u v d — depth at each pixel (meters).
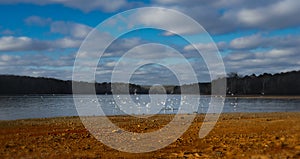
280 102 90.19
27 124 27.23
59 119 32.81
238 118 31.94
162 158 12.98
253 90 139.12
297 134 15.95
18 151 14.59
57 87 154.62
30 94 144.88
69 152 14.48
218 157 12.52
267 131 18.95
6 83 140.88
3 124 27.06
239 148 13.83
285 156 11.63
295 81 142.12
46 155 13.71
